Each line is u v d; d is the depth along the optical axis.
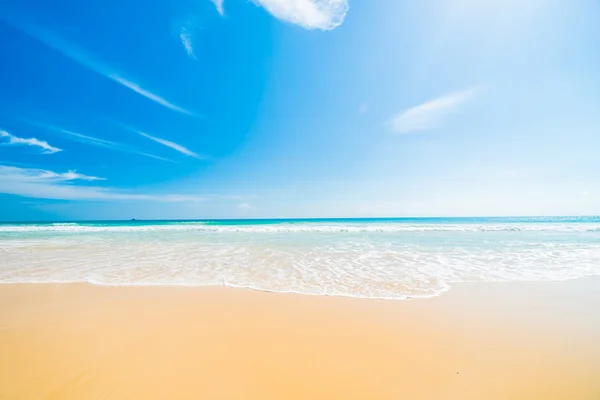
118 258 8.20
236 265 7.14
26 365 2.59
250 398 2.15
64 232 19.00
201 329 3.38
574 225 21.20
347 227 21.02
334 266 6.98
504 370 2.51
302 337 3.17
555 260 7.67
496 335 3.20
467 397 2.16
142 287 5.22
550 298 4.52
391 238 13.83
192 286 5.28
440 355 2.77
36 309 4.08
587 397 2.14
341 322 3.59
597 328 3.37
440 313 3.88
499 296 4.62
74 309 4.08
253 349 2.89
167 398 2.14
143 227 22.89
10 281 5.66
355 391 2.23
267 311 3.99
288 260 7.80
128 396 2.17
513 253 8.85
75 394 2.19
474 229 18.97
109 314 3.88
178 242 12.43
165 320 3.66
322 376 2.43
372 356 2.76
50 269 6.73
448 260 7.70
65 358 2.71
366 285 5.28
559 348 2.89
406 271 6.41
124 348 2.92
